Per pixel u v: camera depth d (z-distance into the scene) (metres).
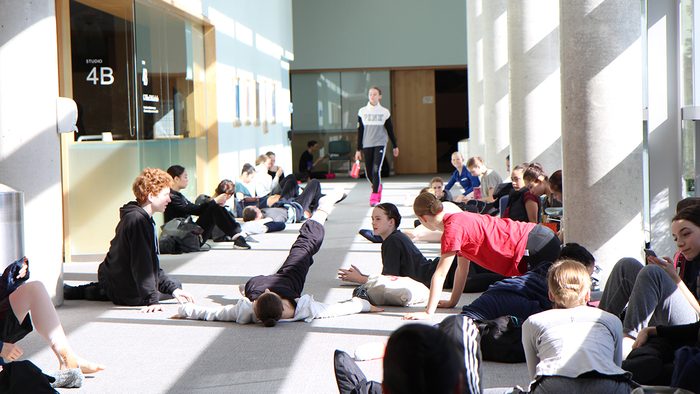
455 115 28.92
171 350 5.64
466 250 6.15
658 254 7.82
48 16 7.09
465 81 28.81
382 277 6.96
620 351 3.86
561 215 8.08
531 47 11.49
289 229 12.98
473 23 19.33
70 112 7.14
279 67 20.52
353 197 18.19
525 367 5.04
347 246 10.70
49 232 7.09
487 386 4.66
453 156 13.81
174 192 10.66
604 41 6.86
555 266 4.05
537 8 11.44
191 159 12.52
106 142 9.88
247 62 16.30
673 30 7.64
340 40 25.31
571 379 3.62
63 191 9.77
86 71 10.09
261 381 4.88
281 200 13.99
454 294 6.54
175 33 11.72
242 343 5.77
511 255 6.04
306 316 6.39
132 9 10.01
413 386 1.80
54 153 7.13
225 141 14.19
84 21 10.05
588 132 6.94
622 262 5.09
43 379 4.06
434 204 6.20
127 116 10.09
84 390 4.79
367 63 25.33
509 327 5.19
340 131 25.42
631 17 6.86
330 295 7.45
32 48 6.98
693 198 4.96
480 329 5.19
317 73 25.47
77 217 9.87
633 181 6.93
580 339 3.76
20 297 4.73
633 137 6.92
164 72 11.20
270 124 19.05
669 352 4.37
